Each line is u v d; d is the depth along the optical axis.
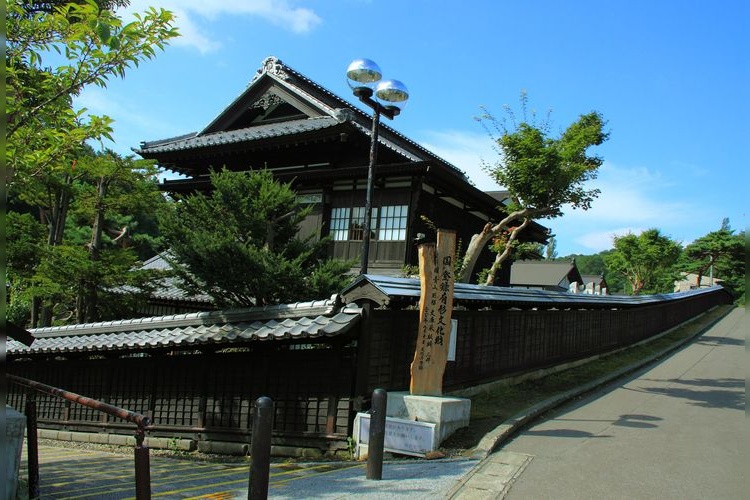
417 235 15.97
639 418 9.31
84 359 11.83
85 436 11.48
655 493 5.59
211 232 12.59
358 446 7.89
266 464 4.74
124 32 5.80
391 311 8.82
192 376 10.16
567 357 14.64
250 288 12.06
